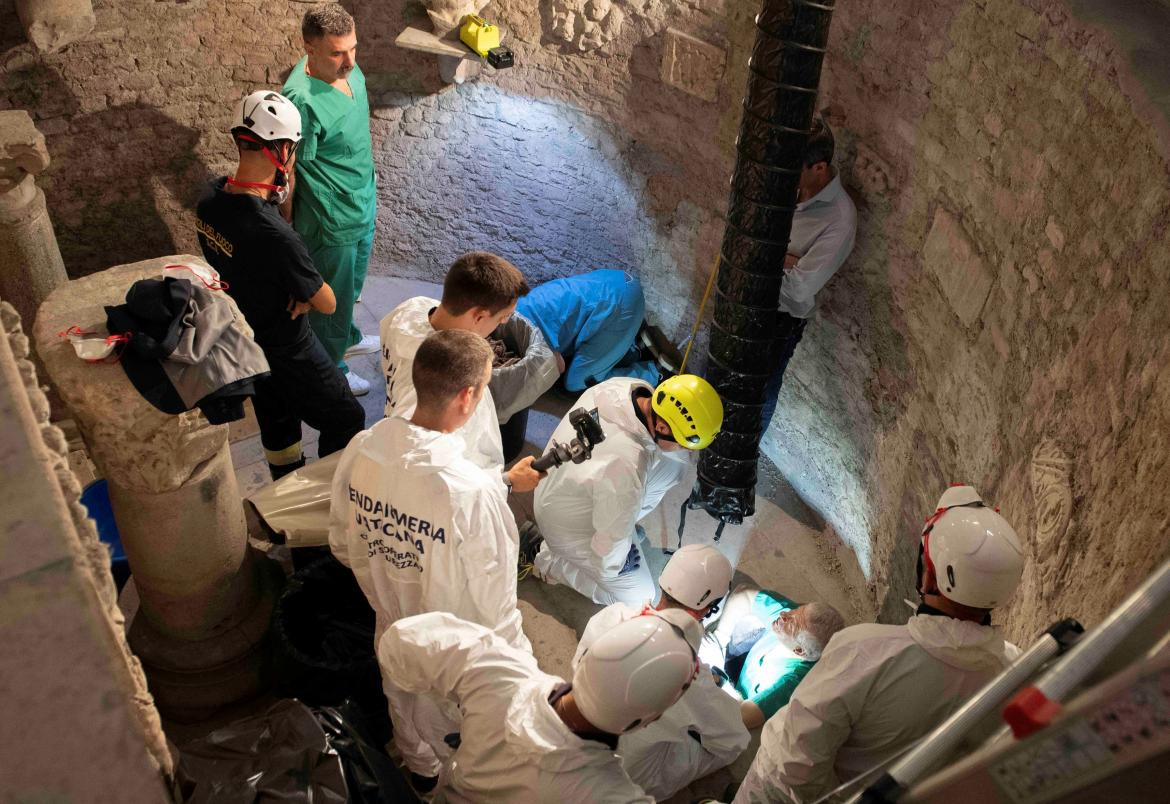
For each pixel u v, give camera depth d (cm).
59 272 364
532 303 484
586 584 369
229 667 309
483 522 239
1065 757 63
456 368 230
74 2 403
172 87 485
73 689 90
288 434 398
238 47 491
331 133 429
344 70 425
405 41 476
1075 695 72
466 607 246
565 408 494
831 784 220
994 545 196
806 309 384
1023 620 239
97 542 125
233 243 344
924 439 337
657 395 317
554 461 297
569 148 521
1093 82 235
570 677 352
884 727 211
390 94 531
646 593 372
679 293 506
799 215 362
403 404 288
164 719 312
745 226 340
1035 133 264
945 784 75
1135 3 244
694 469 447
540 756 182
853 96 366
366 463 247
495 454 298
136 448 246
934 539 205
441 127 543
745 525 434
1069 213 244
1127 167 218
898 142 344
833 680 212
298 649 316
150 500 263
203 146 515
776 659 331
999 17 280
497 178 554
